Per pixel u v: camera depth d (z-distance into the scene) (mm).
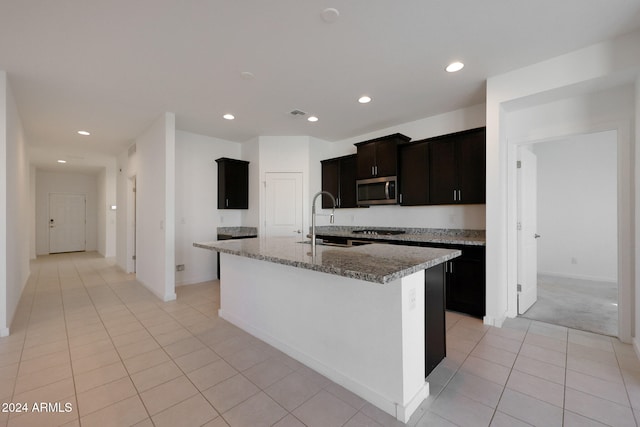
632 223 2344
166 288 3674
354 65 2535
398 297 1565
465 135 3367
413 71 2650
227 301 2986
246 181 5090
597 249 4551
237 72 2641
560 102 2666
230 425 1512
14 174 3129
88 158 6348
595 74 2232
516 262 3078
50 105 3330
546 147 4965
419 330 1707
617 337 2516
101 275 5215
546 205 4969
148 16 1867
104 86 2873
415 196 3793
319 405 1671
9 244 2818
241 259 2764
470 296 3025
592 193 4590
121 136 4633
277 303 2367
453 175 3459
